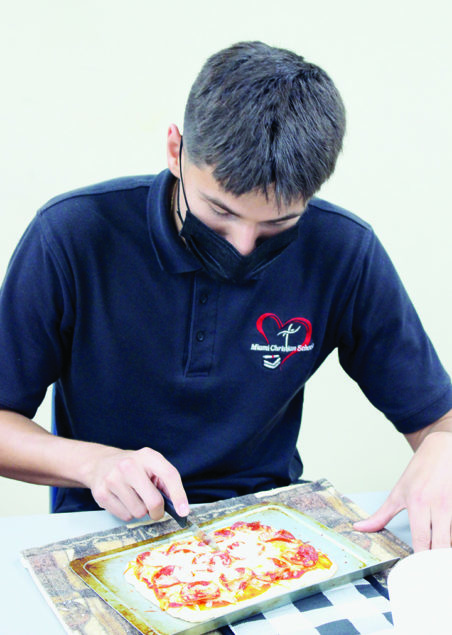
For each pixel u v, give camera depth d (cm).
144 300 108
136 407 111
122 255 107
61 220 105
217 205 83
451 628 56
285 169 77
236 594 75
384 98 192
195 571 80
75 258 105
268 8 182
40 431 106
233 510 95
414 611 57
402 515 100
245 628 71
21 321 106
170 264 104
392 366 119
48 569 79
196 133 80
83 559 81
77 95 176
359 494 106
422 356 119
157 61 179
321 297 115
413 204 201
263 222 84
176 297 107
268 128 76
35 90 174
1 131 174
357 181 196
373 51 189
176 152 96
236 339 110
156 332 108
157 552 83
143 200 109
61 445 101
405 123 195
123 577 78
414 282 207
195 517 92
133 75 178
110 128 180
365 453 213
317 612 74
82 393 112
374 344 120
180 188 98
